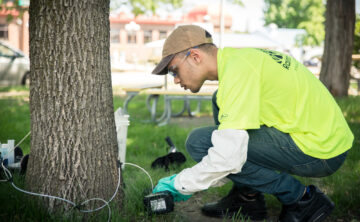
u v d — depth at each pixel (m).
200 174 1.94
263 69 1.94
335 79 8.59
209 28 6.58
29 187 2.21
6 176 2.60
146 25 36.12
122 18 35.31
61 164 2.14
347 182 2.92
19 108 6.70
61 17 2.06
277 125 2.03
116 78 16.66
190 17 35.56
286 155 2.05
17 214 2.06
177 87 6.13
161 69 2.03
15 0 6.02
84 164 2.16
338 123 2.06
